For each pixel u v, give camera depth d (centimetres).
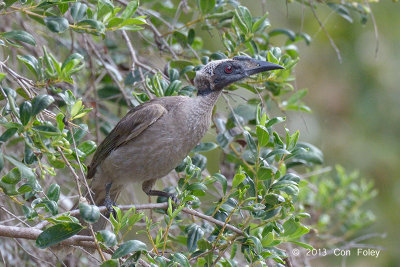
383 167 1603
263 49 1171
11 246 1029
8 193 739
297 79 1636
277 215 830
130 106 1079
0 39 831
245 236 803
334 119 1653
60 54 1222
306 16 1583
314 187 1250
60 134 716
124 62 1237
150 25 1102
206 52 1174
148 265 774
